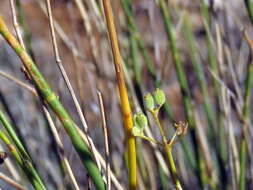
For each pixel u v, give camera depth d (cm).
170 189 71
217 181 77
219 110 75
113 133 75
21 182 64
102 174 48
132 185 44
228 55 71
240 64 81
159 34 104
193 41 76
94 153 48
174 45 70
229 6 76
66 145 82
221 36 71
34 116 81
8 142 47
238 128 77
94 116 91
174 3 79
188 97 71
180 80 71
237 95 70
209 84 90
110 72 75
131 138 43
